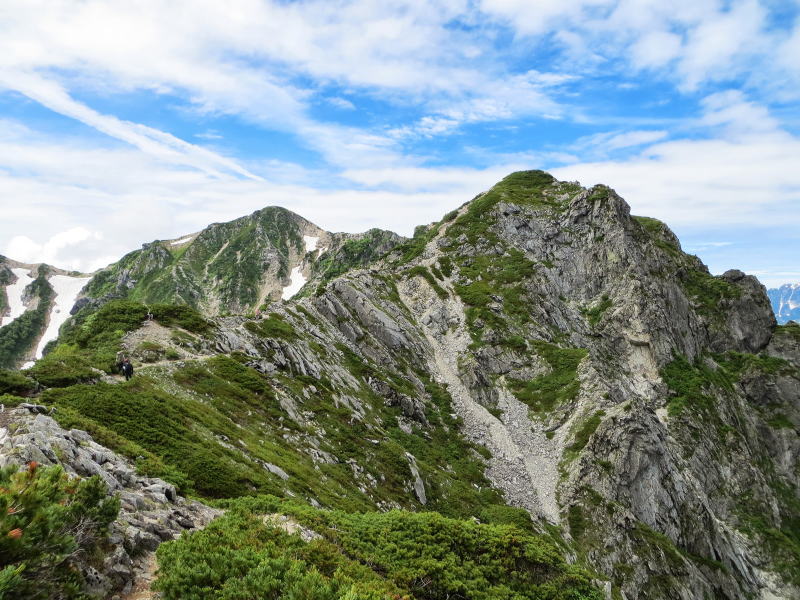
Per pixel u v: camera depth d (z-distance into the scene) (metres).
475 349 97.19
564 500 66.12
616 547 60.00
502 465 72.44
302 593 13.10
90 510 12.78
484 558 24.39
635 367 113.81
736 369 130.38
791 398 124.12
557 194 159.38
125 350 49.31
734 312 143.12
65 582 11.13
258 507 24.12
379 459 54.56
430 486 58.34
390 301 108.50
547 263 132.38
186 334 58.03
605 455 70.69
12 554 10.02
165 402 37.69
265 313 78.19
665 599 56.78
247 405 47.75
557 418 81.25
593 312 124.44
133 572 13.62
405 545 23.70
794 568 83.19
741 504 95.00
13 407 21.72
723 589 66.31
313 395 60.94
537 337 103.12
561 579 24.14
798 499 109.44
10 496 10.48
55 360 39.78
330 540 21.94
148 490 20.19
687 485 75.12
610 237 134.50
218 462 30.80
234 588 13.07
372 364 84.81
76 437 20.66
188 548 14.66
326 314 90.31
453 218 157.00
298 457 43.66
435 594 21.06
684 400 105.25
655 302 119.75
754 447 113.38
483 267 125.94
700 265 162.00
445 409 82.94
